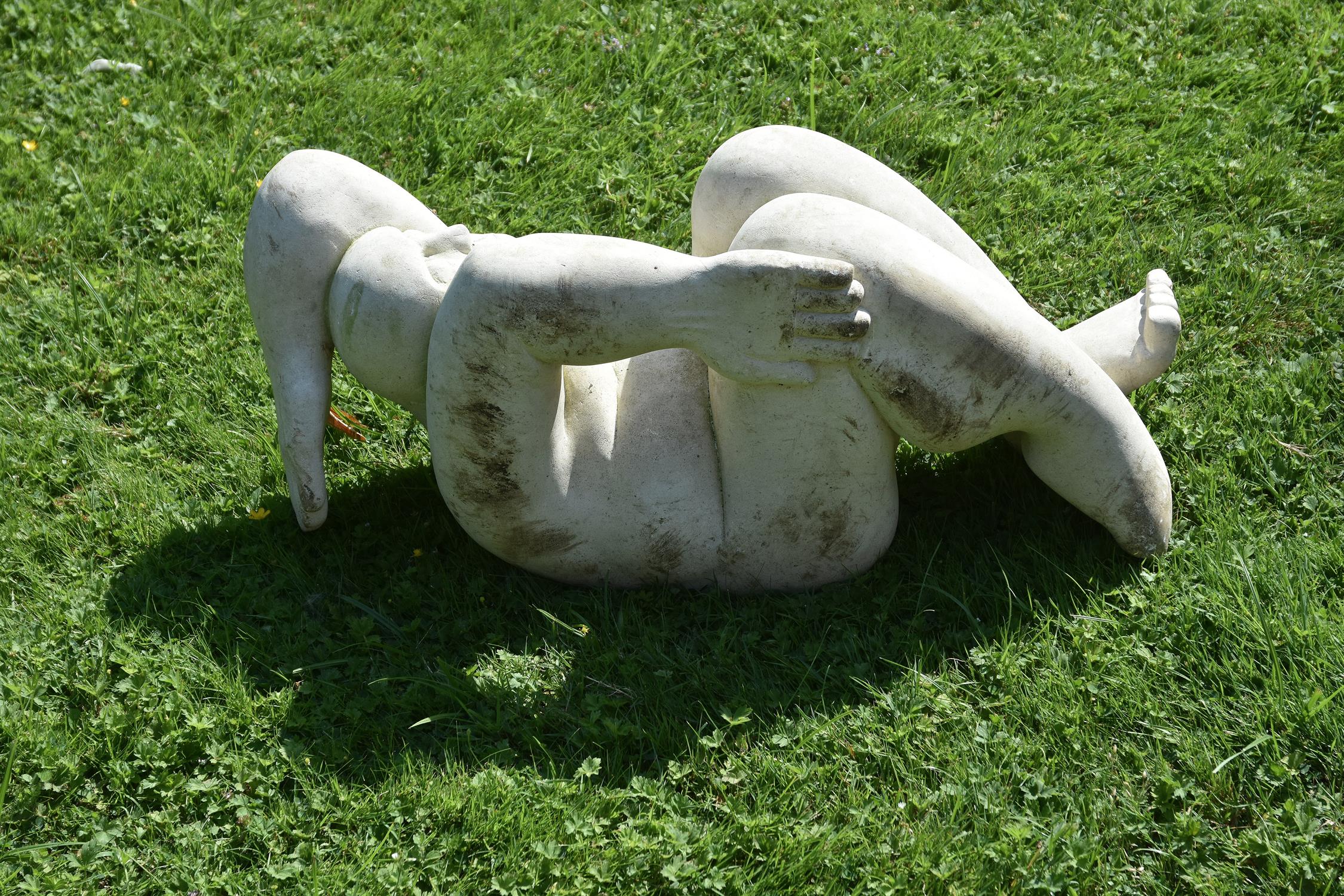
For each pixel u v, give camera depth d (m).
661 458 3.39
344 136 5.46
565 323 2.93
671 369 3.45
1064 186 5.13
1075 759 3.18
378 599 3.67
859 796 3.12
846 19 5.91
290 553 3.80
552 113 5.51
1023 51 5.77
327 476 4.14
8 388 4.49
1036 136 5.41
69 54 5.93
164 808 3.16
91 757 3.25
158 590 3.68
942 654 3.42
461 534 3.86
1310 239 4.84
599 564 3.52
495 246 2.99
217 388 4.48
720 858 3.00
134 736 3.29
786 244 3.06
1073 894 2.88
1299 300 4.54
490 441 3.16
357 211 3.33
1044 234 4.92
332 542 3.87
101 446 4.26
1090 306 4.64
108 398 4.43
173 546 3.86
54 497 4.11
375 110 5.56
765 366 3.01
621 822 3.12
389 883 2.97
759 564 3.49
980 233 4.95
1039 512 3.79
